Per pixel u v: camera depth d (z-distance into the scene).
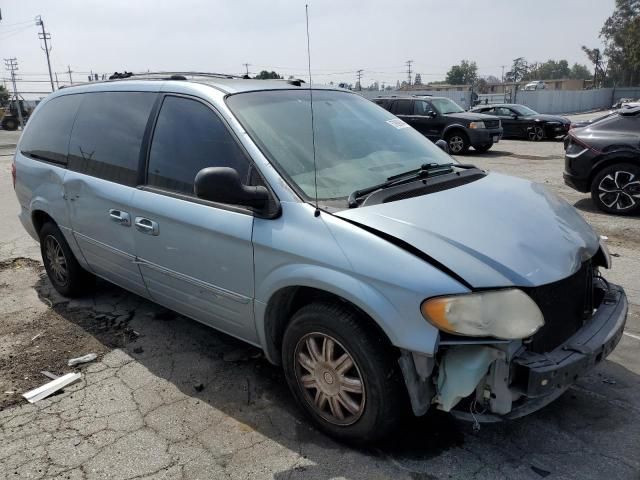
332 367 2.64
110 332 4.11
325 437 2.80
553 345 2.45
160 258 3.40
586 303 2.69
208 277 3.12
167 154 3.38
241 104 3.17
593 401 3.04
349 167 3.03
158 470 2.60
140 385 3.36
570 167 7.83
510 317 2.23
